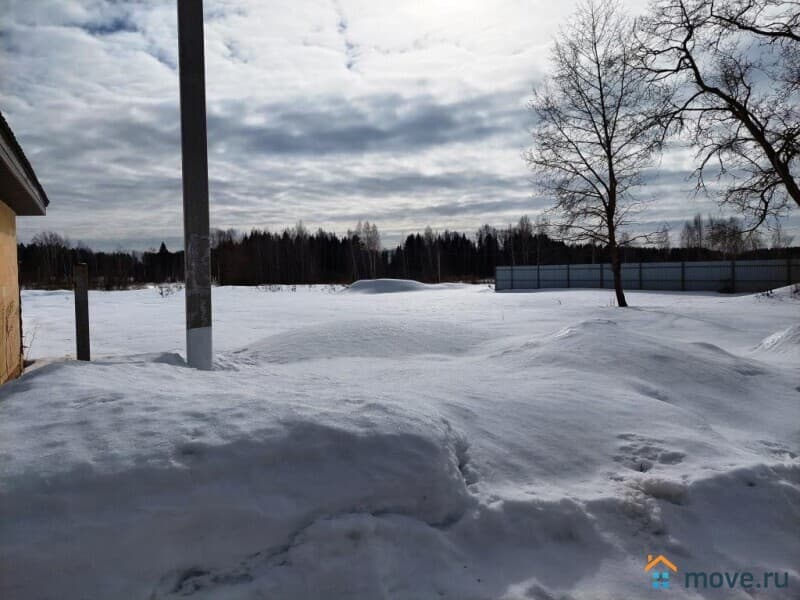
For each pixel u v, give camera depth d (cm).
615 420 471
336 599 254
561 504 322
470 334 1149
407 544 284
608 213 2222
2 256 724
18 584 231
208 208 710
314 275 7762
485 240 9275
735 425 575
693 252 6512
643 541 310
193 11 695
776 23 1384
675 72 1543
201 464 284
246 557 264
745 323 1642
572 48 2178
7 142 537
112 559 244
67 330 1559
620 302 2239
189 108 697
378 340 1052
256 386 477
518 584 274
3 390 395
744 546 312
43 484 261
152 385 441
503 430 425
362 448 316
